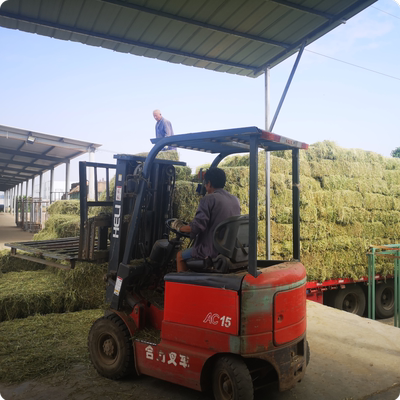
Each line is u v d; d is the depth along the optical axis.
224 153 4.23
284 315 2.96
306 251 6.85
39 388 3.35
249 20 4.67
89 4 4.26
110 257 3.94
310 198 6.93
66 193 20.56
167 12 4.48
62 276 5.93
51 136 14.11
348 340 4.66
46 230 9.22
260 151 7.25
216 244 3.11
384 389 3.45
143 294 3.79
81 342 4.30
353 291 7.80
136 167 3.81
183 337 3.09
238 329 2.79
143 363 3.33
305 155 7.34
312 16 4.57
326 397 3.31
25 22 4.63
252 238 2.85
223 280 2.89
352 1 4.25
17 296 5.08
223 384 2.94
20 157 21.70
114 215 3.91
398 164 8.82
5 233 19.77
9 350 4.03
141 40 5.19
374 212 7.91
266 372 3.24
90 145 15.28
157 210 4.28
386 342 4.59
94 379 3.55
